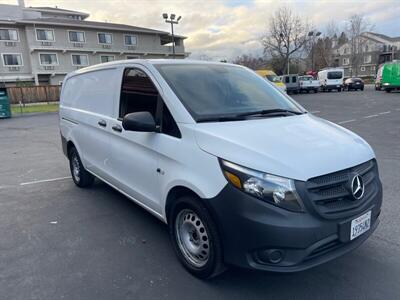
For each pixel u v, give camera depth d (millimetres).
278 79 27812
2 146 10273
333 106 19312
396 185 5145
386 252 3258
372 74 75688
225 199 2457
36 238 3760
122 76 3846
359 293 2678
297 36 51406
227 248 2525
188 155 2768
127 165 3723
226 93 3418
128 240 3662
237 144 2533
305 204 2314
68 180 6086
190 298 2672
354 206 2520
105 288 2816
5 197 5195
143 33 45469
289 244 2289
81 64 42469
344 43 75500
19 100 31078
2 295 2744
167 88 3154
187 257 3010
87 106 4773
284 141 2617
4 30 39062
